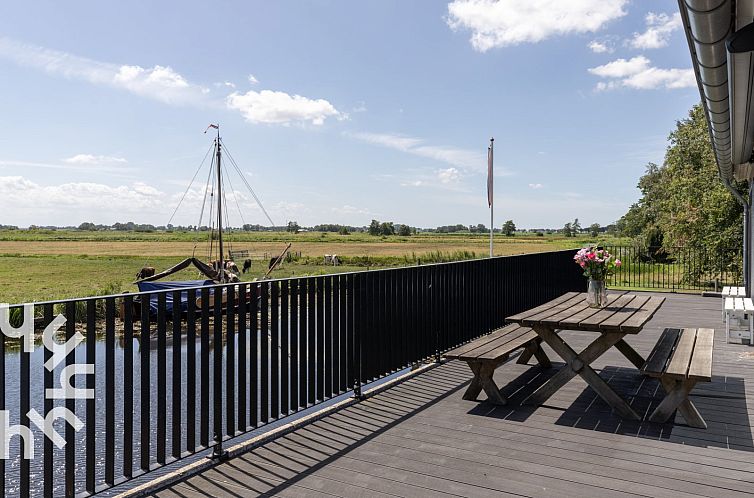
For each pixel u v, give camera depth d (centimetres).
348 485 275
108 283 2894
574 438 345
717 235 1755
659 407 374
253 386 343
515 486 274
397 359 498
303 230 12756
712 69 403
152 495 265
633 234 4466
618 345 511
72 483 247
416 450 325
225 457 312
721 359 573
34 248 7219
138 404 557
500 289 736
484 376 424
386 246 6938
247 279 3036
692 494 264
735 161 799
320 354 401
